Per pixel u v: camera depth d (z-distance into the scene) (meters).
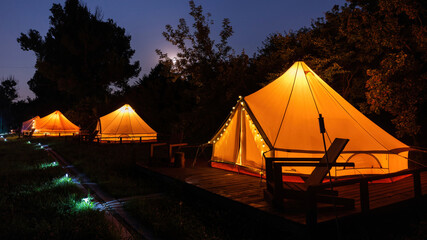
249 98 9.62
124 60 38.66
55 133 33.09
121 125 23.00
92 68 38.72
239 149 9.31
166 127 29.12
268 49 22.36
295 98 8.71
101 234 5.11
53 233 5.02
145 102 30.95
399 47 11.43
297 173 7.79
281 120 8.34
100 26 38.56
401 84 10.92
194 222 5.70
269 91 9.52
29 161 14.02
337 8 14.30
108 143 21.70
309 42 15.48
